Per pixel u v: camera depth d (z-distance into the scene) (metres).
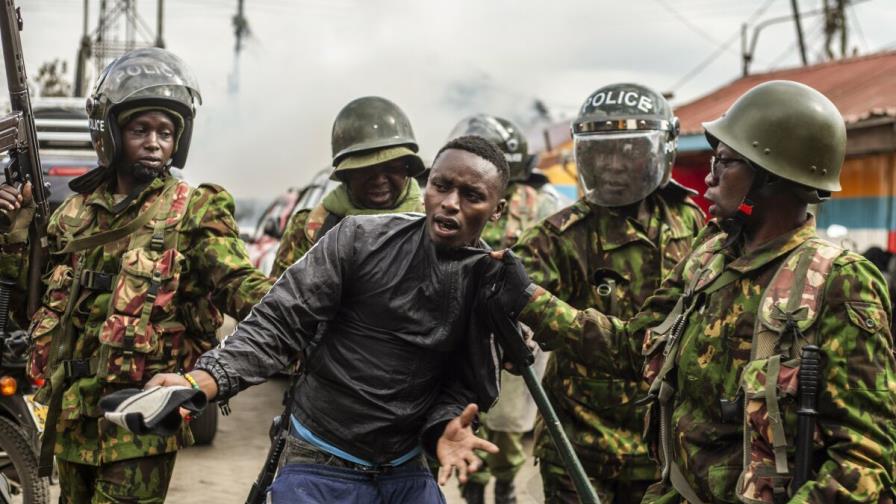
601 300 4.46
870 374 2.63
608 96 4.48
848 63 15.14
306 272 2.96
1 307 4.17
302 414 3.08
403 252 2.99
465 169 2.90
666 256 4.46
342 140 4.94
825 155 2.82
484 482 5.76
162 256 3.87
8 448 4.96
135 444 3.77
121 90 3.88
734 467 2.79
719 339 2.83
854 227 11.70
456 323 3.00
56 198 8.41
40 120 8.86
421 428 3.08
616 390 4.27
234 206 4.03
